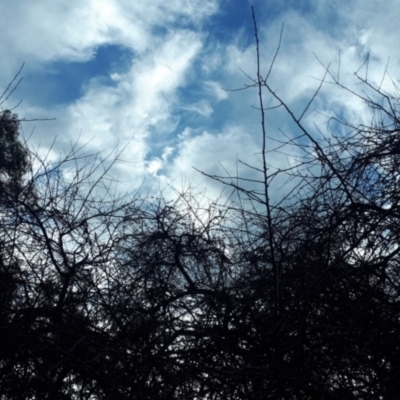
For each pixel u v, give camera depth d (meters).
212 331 5.38
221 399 4.91
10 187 6.24
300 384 4.66
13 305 5.48
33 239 6.08
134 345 5.08
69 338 5.34
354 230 5.24
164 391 5.15
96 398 5.41
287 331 5.04
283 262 5.49
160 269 6.18
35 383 5.27
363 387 4.70
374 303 5.20
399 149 5.46
